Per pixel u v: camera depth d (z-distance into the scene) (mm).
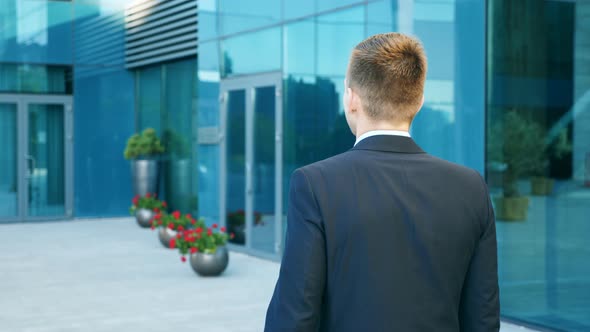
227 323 6039
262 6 9344
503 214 6062
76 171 14531
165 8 13461
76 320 6168
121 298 7070
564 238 5602
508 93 5957
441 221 1542
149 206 13289
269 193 9312
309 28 8461
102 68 14656
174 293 7297
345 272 1503
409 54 1610
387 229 1514
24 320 6188
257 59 9500
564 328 5617
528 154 5828
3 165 13977
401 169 1576
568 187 5582
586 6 5422
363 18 7535
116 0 14711
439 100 6488
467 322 1604
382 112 1609
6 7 13734
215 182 10586
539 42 5711
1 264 9211
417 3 6680
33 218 14195
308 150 8531
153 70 14359
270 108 9242
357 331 1488
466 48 6238
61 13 14203
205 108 10789
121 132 14914
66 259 9602
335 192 1528
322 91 8266
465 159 6277
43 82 14180
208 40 10656
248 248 9805
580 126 5477
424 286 1514
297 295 1479
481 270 1588
